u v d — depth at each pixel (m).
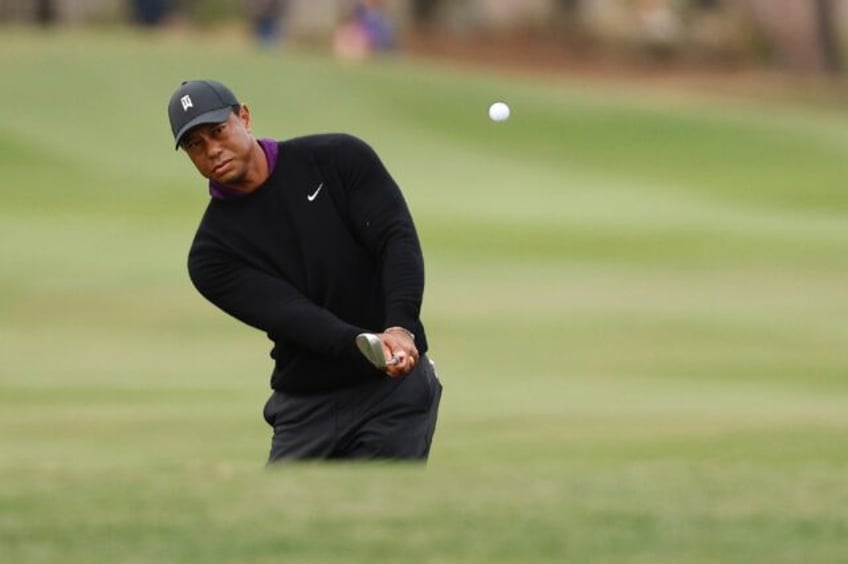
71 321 65.38
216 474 21.11
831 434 37.19
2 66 122.94
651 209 100.56
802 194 109.44
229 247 25.56
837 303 71.00
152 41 138.25
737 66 190.88
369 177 25.56
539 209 99.12
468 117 126.19
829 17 197.00
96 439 38.78
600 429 39.97
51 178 102.69
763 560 17.33
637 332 63.66
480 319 66.56
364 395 25.97
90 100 119.00
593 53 189.75
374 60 146.25
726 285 75.94
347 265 25.53
